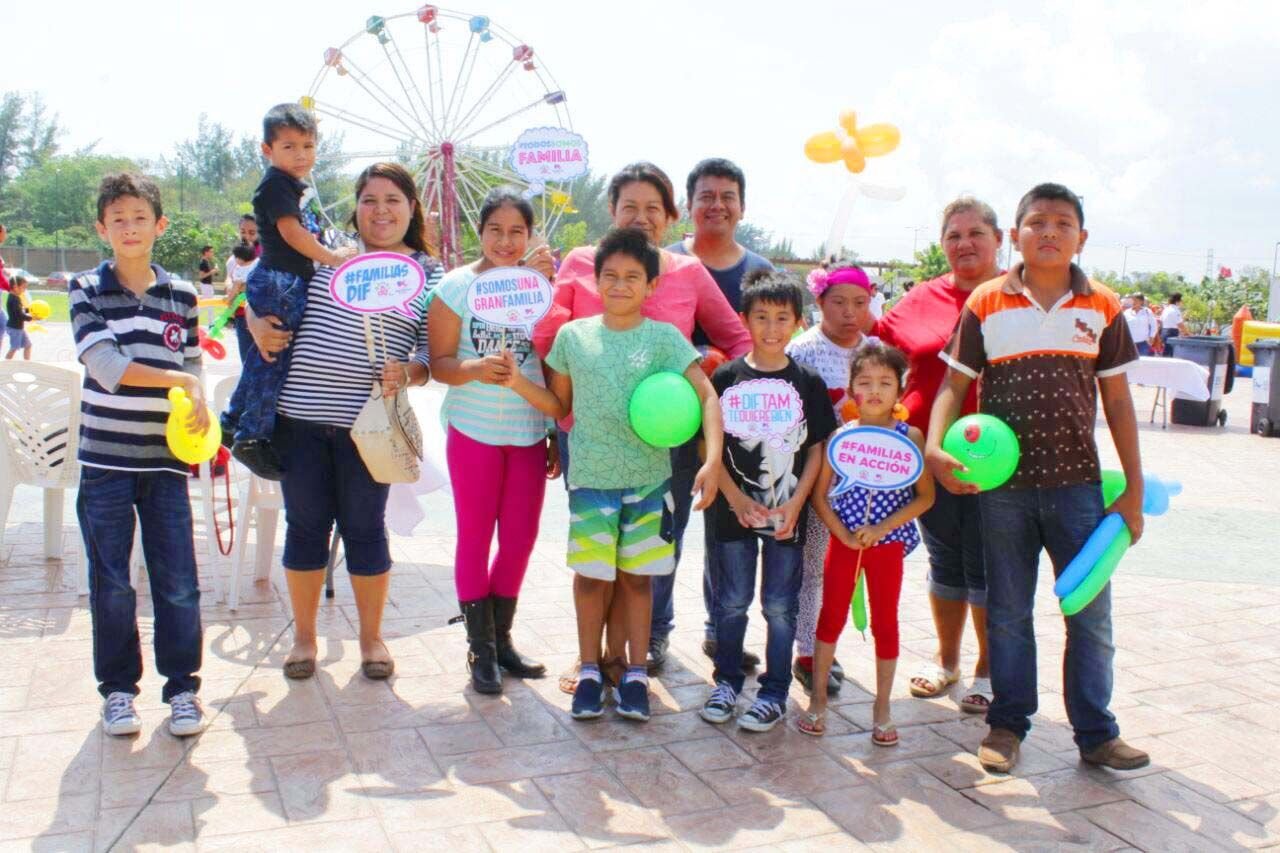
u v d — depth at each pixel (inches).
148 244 122.1
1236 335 729.6
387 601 179.3
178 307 126.3
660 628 150.9
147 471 121.2
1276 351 453.4
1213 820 110.9
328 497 140.7
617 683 143.0
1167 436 451.2
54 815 102.7
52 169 2839.6
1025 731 125.4
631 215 141.1
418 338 144.2
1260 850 104.8
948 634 147.0
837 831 106.3
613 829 104.8
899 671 155.4
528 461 141.1
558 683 145.4
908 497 128.8
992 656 124.9
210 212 2837.1
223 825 102.2
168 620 123.1
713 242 154.7
